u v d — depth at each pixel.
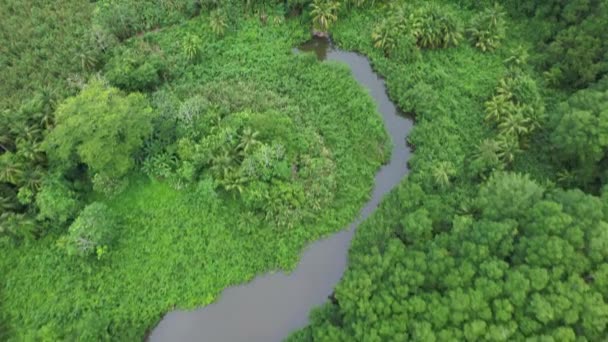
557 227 43.97
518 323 41.41
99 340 48.66
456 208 53.06
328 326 45.50
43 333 48.75
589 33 60.62
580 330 40.66
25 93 64.00
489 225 46.06
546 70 63.91
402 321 43.03
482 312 41.72
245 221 55.44
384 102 66.19
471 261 44.84
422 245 49.06
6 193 54.88
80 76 65.50
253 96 64.75
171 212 56.97
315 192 56.94
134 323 50.66
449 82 64.88
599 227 42.84
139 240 55.22
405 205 54.16
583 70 59.12
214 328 51.06
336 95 65.50
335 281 53.41
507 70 63.81
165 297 52.06
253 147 57.19
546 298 41.19
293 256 54.22
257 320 51.34
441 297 43.38
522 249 44.59
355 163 59.88
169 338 50.75
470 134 60.06
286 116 61.62
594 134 50.09
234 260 53.94
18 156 55.62
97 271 53.47
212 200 56.94
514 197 47.41
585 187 53.06
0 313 51.31
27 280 53.16
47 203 53.53
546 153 57.03
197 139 59.59
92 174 57.88
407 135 62.62
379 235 52.94
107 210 55.06
